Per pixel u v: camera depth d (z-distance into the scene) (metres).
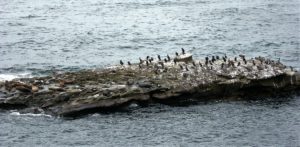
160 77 60.91
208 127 52.84
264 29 112.50
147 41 102.75
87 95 56.69
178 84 59.44
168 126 53.00
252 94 61.25
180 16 135.88
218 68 62.91
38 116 55.22
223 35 107.06
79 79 61.00
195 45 97.56
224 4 156.75
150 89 58.12
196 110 57.06
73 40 104.44
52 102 56.38
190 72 61.88
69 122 53.81
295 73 63.91
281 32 108.12
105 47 97.25
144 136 50.69
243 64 64.19
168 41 102.31
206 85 59.84
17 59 86.31
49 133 51.44
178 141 49.66
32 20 133.38
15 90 59.16
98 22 129.00
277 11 138.25
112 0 174.88
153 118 54.84
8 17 139.50
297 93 62.50
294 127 52.97
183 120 54.47
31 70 77.56
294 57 84.62
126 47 97.00
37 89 58.31
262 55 86.88
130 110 56.50
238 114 56.22
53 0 179.25
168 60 67.56
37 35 110.38
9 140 49.97
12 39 105.62
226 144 49.00
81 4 166.62
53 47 97.38
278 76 61.91
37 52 92.69
